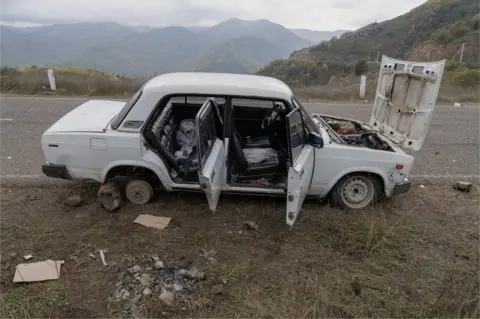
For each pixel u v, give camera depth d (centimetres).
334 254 408
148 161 446
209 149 401
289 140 388
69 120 486
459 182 580
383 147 503
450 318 324
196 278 357
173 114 525
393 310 335
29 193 506
